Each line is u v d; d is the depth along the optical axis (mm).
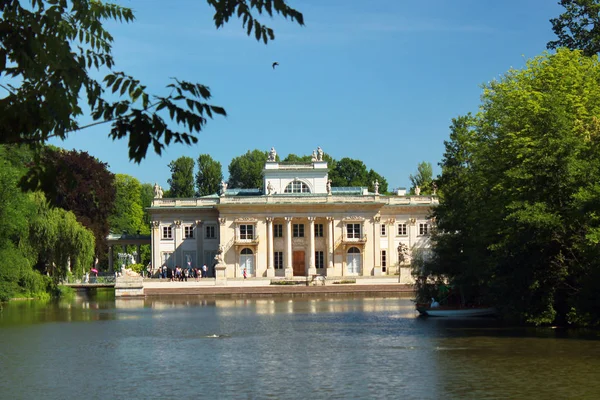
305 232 124812
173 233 126438
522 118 51188
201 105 12367
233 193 132125
